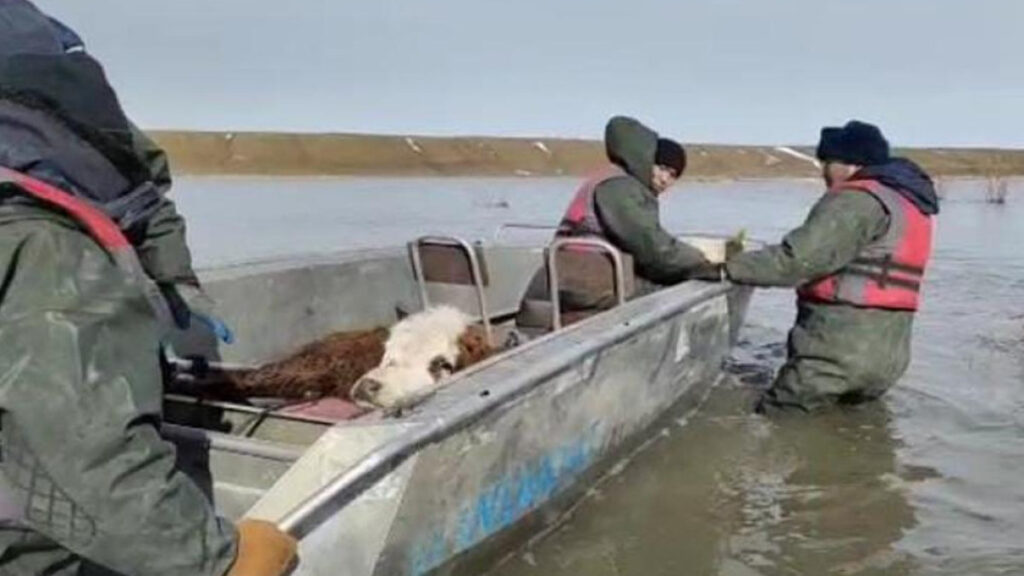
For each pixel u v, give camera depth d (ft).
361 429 9.42
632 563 13.16
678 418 18.80
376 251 20.40
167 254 9.73
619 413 15.11
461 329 13.30
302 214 70.28
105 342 5.99
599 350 13.56
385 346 13.75
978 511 15.26
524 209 78.74
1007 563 13.47
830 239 18.65
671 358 17.03
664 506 14.94
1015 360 25.20
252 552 6.78
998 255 50.34
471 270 18.65
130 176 7.21
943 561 13.55
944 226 69.05
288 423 11.99
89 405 5.80
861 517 14.93
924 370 23.86
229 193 94.63
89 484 5.82
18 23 6.68
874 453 17.71
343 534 8.84
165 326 9.77
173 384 13.17
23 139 6.38
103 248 6.34
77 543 5.99
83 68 6.69
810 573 13.15
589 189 19.36
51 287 5.91
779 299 34.73
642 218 18.71
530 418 11.90
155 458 6.07
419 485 9.73
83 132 6.68
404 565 9.97
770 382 22.04
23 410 5.70
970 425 19.48
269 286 17.19
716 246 22.54
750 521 14.67
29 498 5.90
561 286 18.42
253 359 16.85
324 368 14.44
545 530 13.52
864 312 19.13
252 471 10.41
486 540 11.71
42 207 6.12
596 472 14.96
